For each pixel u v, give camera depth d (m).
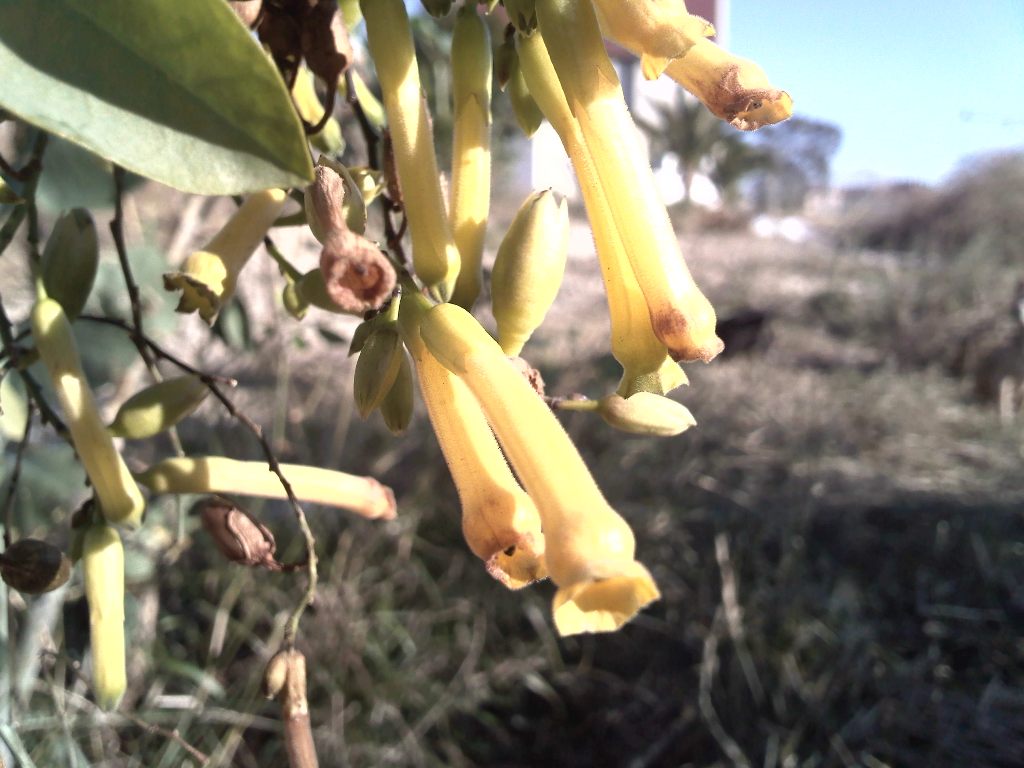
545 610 0.39
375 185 0.11
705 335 0.08
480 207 0.10
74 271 0.11
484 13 0.11
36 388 0.12
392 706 0.34
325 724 0.33
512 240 0.10
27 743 0.24
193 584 0.36
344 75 0.12
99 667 0.11
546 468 0.07
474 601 0.39
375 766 0.33
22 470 0.25
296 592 0.36
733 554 0.42
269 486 0.13
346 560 0.38
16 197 0.10
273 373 0.45
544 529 0.07
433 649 0.37
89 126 0.06
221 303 0.11
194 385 0.12
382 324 0.09
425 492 0.41
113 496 0.11
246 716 0.31
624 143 0.08
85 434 0.11
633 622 0.39
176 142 0.06
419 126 0.09
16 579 0.11
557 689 0.37
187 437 0.41
